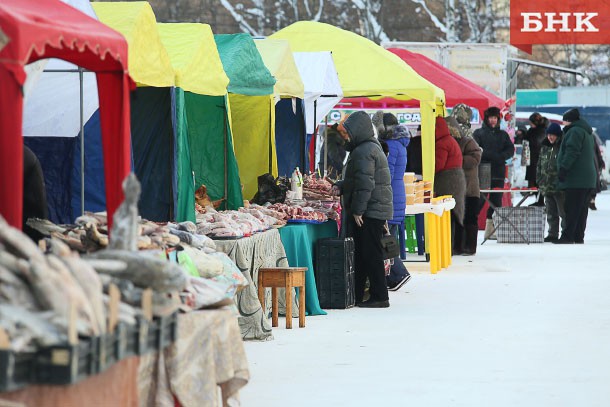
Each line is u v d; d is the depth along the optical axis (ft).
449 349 67.51
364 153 84.79
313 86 110.73
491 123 151.23
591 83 403.13
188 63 71.77
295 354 65.62
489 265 116.78
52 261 32.14
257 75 86.69
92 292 32.73
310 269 82.48
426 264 117.80
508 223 148.97
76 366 30.40
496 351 66.90
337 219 90.99
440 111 133.39
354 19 348.59
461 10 360.69
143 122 73.36
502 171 151.33
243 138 98.58
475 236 130.31
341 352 66.28
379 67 121.70
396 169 96.73
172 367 41.68
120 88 47.14
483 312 83.61
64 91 70.38
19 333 29.86
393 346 68.54
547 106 286.66
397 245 89.25
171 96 70.69
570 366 62.18
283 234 81.46
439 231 113.60
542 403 52.80
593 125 295.48
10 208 39.29
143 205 73.56
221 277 55.72
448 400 53.26
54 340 30.25
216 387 42.88
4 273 31.50
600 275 109.50
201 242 55.06
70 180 72.84
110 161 47.47
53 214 73.05
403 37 353.51
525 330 75.00
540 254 132.36
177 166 72.18
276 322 76.59
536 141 174.70
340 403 52.47
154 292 36.94
